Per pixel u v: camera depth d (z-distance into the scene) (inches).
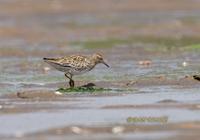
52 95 929.5
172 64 1251.8
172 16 2119.8
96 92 954.7
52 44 1662.2
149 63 1268.5
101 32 1859.0
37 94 933.2
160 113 788.0
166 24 1961.1
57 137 681.6
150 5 2346.2
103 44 1637.6
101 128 716.7
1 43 1704.0
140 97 909.2
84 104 861.2
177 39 1692.9
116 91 965.2
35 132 704.4
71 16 2161.7
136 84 1025.5
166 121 743.1
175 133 687.1
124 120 756.0
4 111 823.1
